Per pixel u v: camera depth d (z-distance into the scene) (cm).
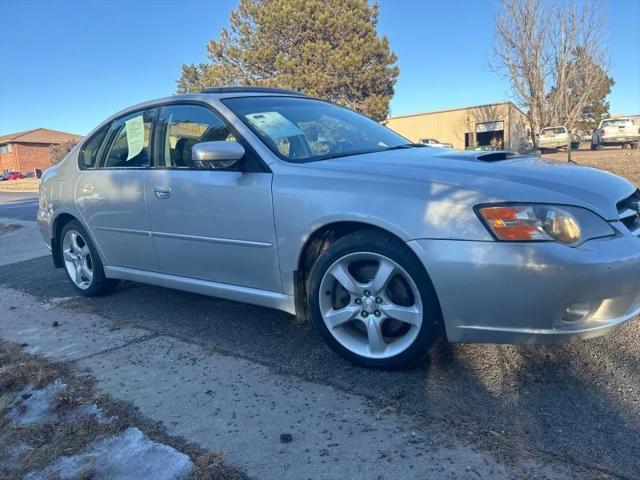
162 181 394
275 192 331
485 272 267
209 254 374
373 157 340
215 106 383
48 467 242
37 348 382
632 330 342
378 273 301
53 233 521
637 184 1046
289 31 3120
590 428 244
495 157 342
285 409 278
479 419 256
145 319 429
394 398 279
